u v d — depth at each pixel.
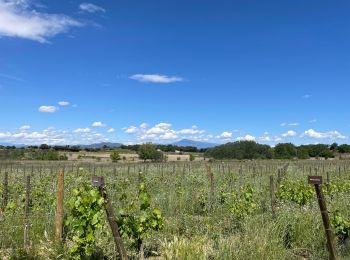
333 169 34.25
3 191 13.70
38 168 37.88
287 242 8.48
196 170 31.56
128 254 7.62
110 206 6.95
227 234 9.06
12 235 8.62
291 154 82.94
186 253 7.24
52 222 9.40
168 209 12.05
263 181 19.70
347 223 8.41
